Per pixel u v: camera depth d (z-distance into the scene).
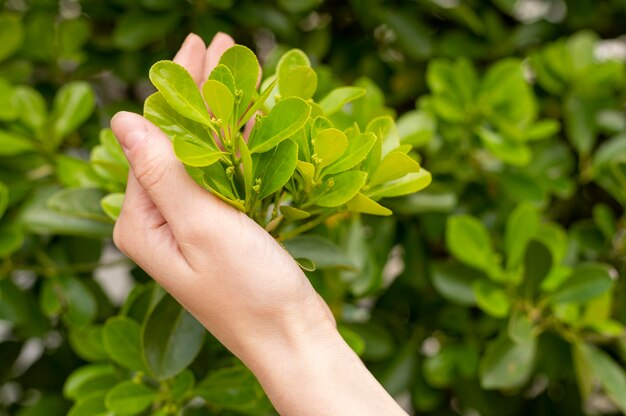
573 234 0.99
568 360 0.98
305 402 0.65
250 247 0.64
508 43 1.12
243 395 0.77
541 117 1.16
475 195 1.02
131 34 0.99
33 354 1.40
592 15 1.12
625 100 1.14
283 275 0.65
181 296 0.66
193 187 0.63
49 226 0.84
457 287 0.92
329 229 0.89
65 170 0.89
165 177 0.63
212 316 0.66
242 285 0.64
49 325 0.98
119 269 1.36
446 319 0.99
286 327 0.65
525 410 1.14
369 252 0.90
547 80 1.06
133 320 0.78
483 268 0.89
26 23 1.02
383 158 0.70
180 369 0.72
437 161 0.98
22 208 0.88
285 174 0.64
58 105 0.93
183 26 1.07
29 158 0.93
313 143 0.65
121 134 0.64
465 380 1.02
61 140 0.95
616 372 0.89
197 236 0.63
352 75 1.13
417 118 0.90
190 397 0.78
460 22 1.10
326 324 0.67
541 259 0.84
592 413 1.15
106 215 0.78
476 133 0.96
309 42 1.07
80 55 1.04
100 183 0.81
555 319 0.91
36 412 0.97
